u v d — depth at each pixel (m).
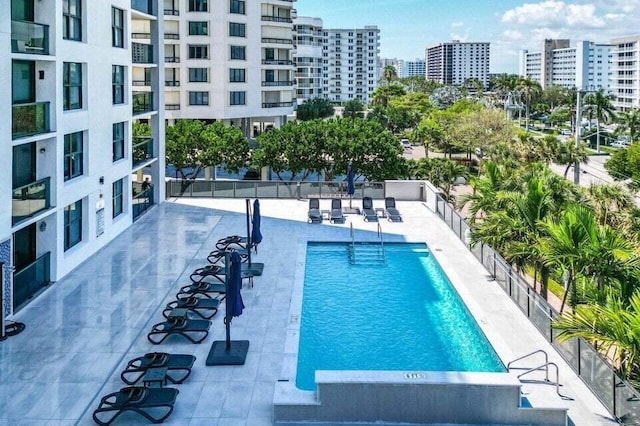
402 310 17.92
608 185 27.72
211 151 47.41
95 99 22.30
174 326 14.54
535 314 15.64
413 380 11.13
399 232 25.98
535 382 12.45
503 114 71.69
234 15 62.09
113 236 24.47
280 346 14.12
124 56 25.42
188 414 11.10
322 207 30.94
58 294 17.80
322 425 11.06
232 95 63.47
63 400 11.62
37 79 18.45
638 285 14.19
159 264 20.89
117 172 24.92
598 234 15.16
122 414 11.10
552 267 18.64
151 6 29.78
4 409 11.27
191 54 61.62
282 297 17.55
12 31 16.48
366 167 44.69
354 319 17.19
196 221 27.69
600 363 11.89
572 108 130.25
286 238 24.72
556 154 56.06
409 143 100.94
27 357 13.52
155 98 30.81
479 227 20.95
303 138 45.75
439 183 47.12
